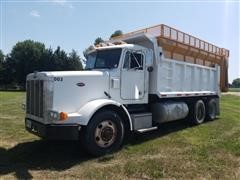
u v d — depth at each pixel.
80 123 6.23
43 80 6.41
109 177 5.17
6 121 11.16
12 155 6.57
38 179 5.11
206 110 11.72
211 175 5.25
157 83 8.60
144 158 6.22
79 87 6.65
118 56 7.63
